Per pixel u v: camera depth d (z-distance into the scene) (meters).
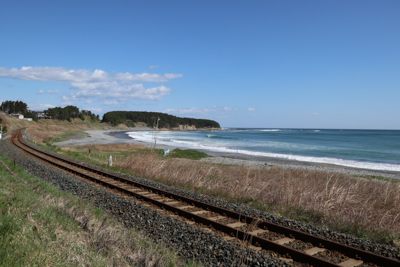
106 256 5.06
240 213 8.49
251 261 5.40
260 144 72.56
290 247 6.14
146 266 5.03
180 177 15.59
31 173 17.08
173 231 7.05
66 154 31.03
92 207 8.94
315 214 9.16
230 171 18.88
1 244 4.09
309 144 75.25
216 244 6.17
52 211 7.41
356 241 6.55
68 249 4.72
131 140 77.25
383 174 28.39
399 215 8.96
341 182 15.81
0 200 7.34
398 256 5.78
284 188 11.96
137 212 8.60
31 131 85.81
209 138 102.31
